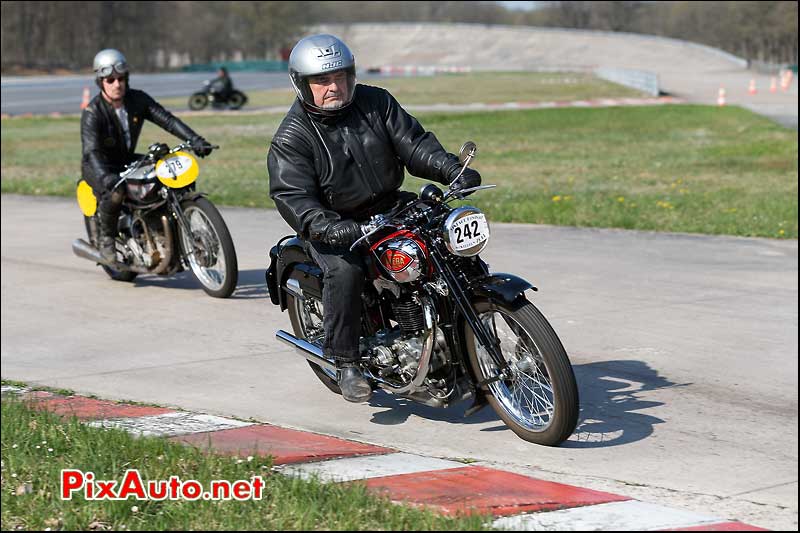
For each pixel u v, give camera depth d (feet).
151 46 645.92
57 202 82.28
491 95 271.69
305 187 26.40
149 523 19.66
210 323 41.19
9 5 579.89
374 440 26.66
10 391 32.07
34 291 48.42
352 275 26.30
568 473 23.75
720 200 77.10
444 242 24.70
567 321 39.37
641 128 171.01
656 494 22.21
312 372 33.76
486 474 23.09
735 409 28.58
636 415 28.17
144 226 46.06
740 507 21.35
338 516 19.62
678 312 40.73
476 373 26.07
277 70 631.56
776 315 40.19
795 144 131.85
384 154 27.12
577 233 61.52
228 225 66.18
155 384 32.83
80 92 304.71
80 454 23.72
